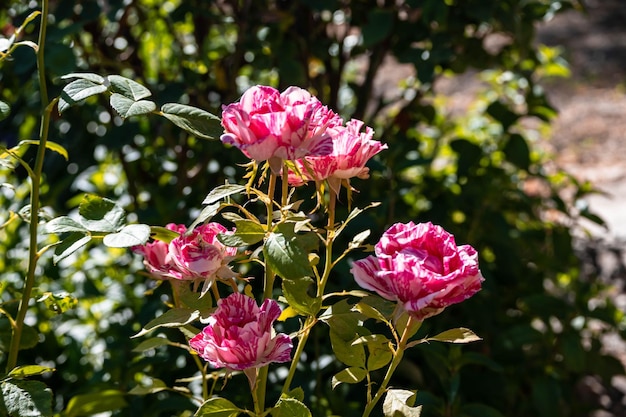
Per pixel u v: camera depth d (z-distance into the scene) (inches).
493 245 70.9
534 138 95.7
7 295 61.9
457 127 88.4
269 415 51.5
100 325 65.5
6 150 42.3
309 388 55.2
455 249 38.0
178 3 67.2
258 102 38.6
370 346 41.4
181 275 41.3
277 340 39.2
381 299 41.4
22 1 66.2
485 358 55.2
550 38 187.0
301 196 60.3
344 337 41.5
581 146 141.9
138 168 70.2
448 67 69.3
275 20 63.6
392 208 64.2
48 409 40.5
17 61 56.1
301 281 40.7
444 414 55.1
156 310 57.6
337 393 57.6
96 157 70.8
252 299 39.5
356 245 41.4
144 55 75.4
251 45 63.5
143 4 71.6
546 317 68.7
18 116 67.3
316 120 38.4
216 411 40.7
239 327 38.9
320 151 38.3
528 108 72.1
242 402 54.2
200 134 40.3
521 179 79.7
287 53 63.6
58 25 59.2
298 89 39.2
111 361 56.7
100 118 65.6
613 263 99.3
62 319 63.5
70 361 61.7
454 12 65.1
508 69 74.0
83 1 59.4
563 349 67.8
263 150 37.7
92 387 54.2
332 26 74.4
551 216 108.0
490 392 63.1
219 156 65.1
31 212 42.8
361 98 71.6
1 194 70.5
